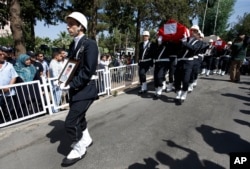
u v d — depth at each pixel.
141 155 3.40
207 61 10.78
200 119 4.78
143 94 6.96
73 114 3.00
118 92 7.42
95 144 3.74
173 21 5.78
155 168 3.07
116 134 4.10
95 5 12.04
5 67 4.75
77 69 2.90
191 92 7.06
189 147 3.61
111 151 3.52
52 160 3.34
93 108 5.66
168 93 6.93
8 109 4.66
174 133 4.11
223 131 4.21
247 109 5.50
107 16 17.09
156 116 4.94
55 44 35.34
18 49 8.31
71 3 13.85
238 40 8.88
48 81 5.36
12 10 8.10
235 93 7.09
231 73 9.16
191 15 19.44
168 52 6.04
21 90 4.86
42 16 14.79
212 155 3.38
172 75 6.88
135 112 5.23
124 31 18.05
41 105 5.27
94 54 2.80
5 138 4.09
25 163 3.29
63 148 3.69
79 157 3.26
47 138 4.05
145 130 4.24
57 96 5.55
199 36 5.93
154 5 15.70
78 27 2.88
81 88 2.98
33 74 5.61
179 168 3.07
